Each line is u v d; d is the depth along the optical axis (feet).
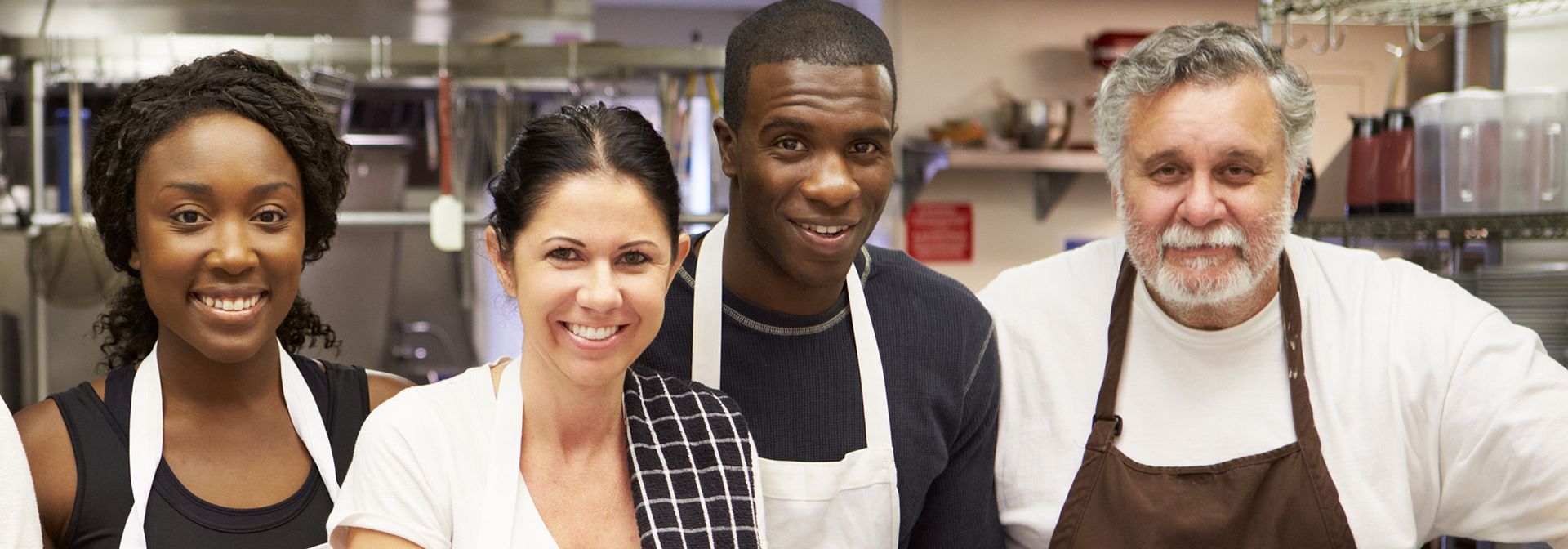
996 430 5.07
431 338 11.59
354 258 11.25
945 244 13.29
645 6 15.81
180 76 4.00
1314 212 8.36
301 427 4.24
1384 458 4.59
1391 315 4.72
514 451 3.63
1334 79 12.89
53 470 3.89
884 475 4.51
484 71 9.66
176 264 3.82
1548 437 4.36
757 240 4.23
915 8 12.99
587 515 3.75
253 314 3.94
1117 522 4.70
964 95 13.12
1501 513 4.55
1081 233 13.69
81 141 8.86
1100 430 4.80
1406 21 7.69
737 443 3.98
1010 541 5.14
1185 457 4.75
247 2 10.84
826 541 4.47
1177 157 4.33
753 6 15.89
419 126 11.40
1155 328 4.87
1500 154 6.50
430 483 3.55
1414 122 6.98
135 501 3.90
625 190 3.46
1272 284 4.73
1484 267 6.40
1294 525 4.54
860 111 3.97
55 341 9.99
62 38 8.54
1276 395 4.72
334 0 11.04
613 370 3.56
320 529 4.14
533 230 3.48
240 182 3.86
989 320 5.03
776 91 4.00
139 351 4.38
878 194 4.13
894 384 4.62
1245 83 4.28
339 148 4.34
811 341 4.52
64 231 8.59
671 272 3.79
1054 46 13.25
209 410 4.13
